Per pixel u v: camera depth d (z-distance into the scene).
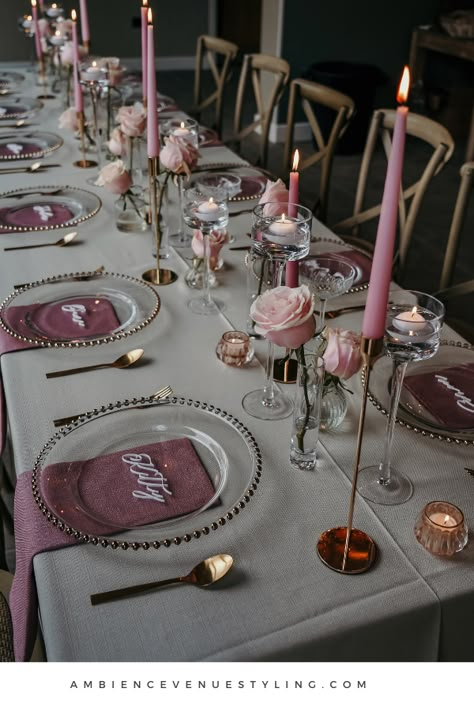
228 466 1.04
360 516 0.97
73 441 1.08
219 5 7.95
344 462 1.07
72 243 1.83
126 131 1.96
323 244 1.82
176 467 1.04
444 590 0.86
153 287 1.58
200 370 1.29
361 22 5.30
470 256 3.64
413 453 1.09
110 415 1.14
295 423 1.02
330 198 4.41
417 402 1.20
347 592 0.86
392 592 0.86
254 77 3.15
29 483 1.02
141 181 2.12
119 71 2.54
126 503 0.97
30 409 1.17
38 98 3.31
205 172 2.32
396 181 0.68
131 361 1.30
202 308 1.50
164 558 0.90
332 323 1.45
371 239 3.84
